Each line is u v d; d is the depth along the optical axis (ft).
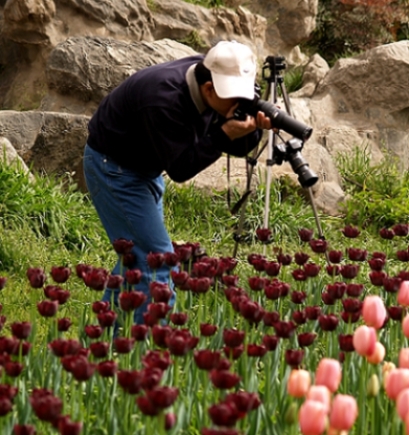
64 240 43.65
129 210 28.12
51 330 23.79
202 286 24.57
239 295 24.50
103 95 56.80
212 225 49.34
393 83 63.31
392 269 43.34
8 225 42.73
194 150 26.45
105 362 18.63
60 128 51.03
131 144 27.53
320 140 61.11
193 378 21.36
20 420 19.03
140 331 20.83
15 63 63.82
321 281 31.50
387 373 18.98
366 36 81.61
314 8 75.20
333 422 14.76
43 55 61.52
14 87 62.49
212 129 28.35
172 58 58.54
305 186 32.35
